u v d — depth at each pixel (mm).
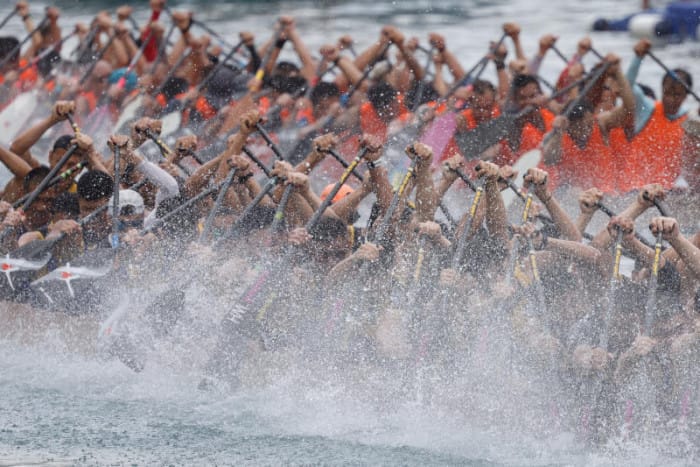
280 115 47594
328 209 29906
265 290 28469
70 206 32188
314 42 84938
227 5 107812
